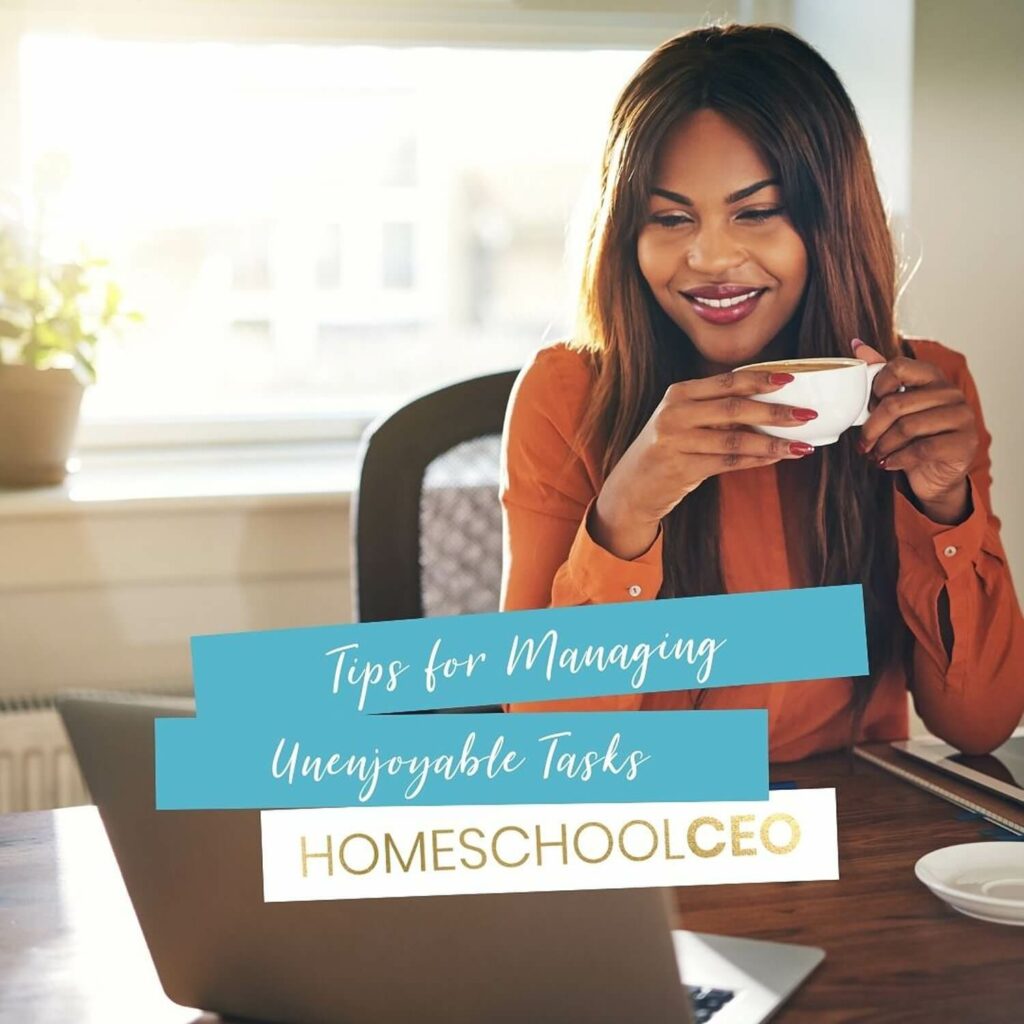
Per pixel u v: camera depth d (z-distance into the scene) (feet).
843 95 4.62
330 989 2.53
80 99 7.51
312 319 8.12
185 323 7.89
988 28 6.75
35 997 2.69
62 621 6.73
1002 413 7.06
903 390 4.03
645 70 4.61
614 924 2.33
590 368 4.91
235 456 7.84
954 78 6.77
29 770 6.47
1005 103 6.82
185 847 2.53
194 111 7.73
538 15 7.69
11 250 6.77
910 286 6.86
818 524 4.68
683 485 3.77
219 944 2.57
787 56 4.53
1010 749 4.20
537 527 4.75
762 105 4.48
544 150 8.30
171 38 7.41
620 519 3.97
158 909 2.59
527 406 4.87
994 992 2.57
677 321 4.71
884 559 4.72
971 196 6.86
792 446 3.54
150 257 7.79
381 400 8.26
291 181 7.97
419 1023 2.50
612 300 4.74
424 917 2.43
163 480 7.26
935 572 4.36
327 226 8.07
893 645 4.74
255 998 2.60
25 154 7.42
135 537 6.72
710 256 4.58
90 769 2.55
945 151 6.81
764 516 4.76
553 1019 2.42
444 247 8.30
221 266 7.91
